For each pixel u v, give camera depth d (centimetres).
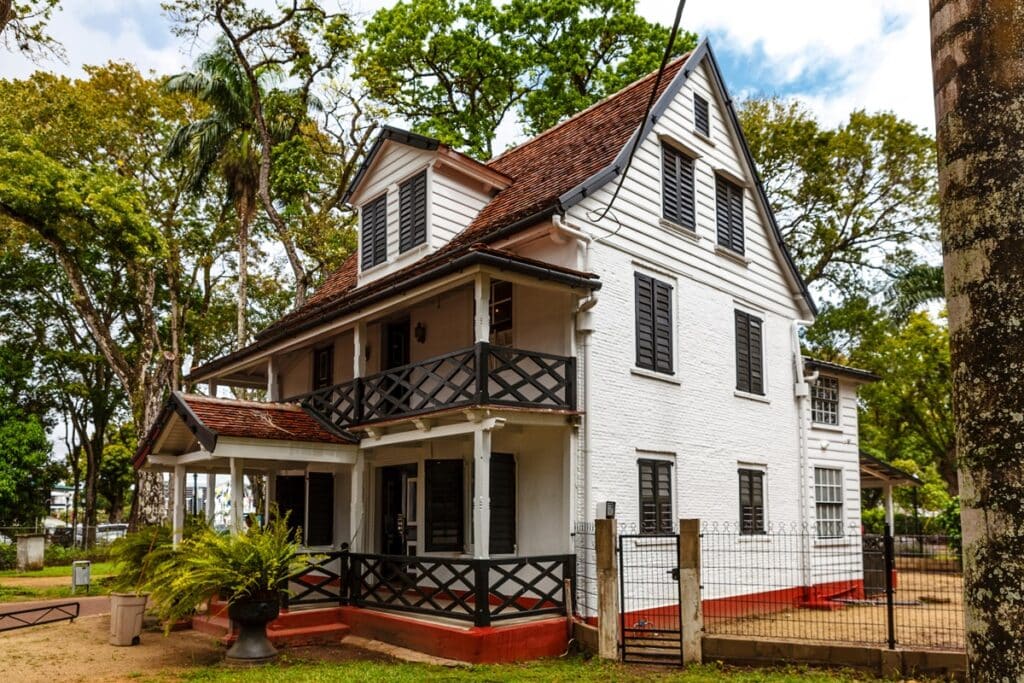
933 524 2819
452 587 1352
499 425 1128
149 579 1230
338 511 1650
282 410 1427
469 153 2608
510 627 1098
